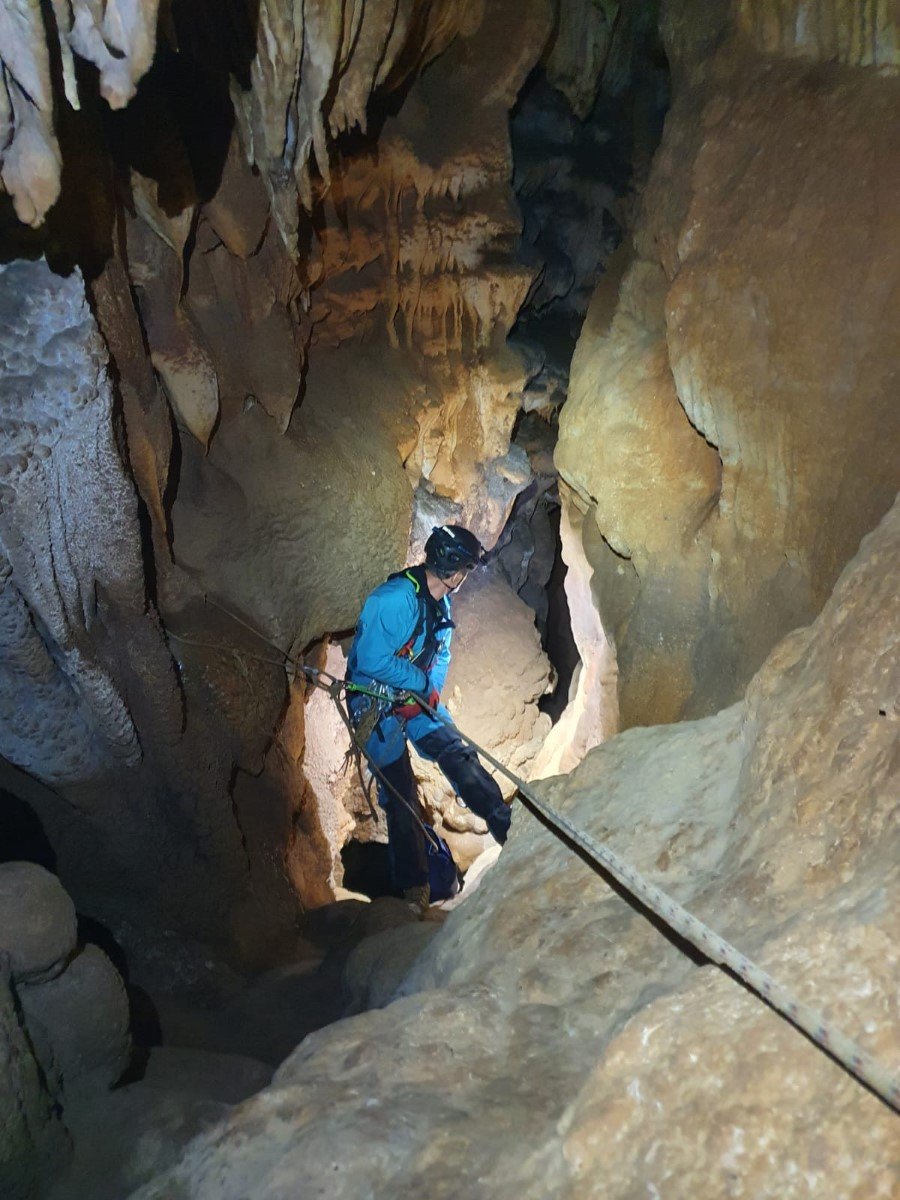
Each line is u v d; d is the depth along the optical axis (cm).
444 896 468
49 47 213
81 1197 193
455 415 547
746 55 334
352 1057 169
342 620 448
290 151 357
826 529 293
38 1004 212
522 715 629
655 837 202
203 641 370
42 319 273
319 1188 142
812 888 160
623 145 549
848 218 283
